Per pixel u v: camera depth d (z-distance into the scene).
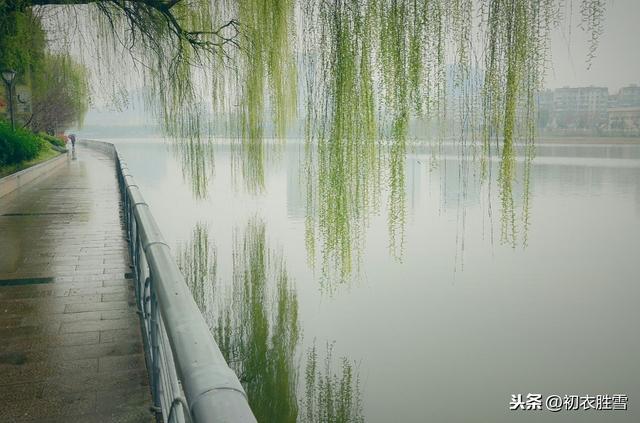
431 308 7.43
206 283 8.09
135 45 6.43
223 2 5.95
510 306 7.74
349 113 3.62
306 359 5.64
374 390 4.98
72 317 3.50
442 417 4.60
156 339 2.15
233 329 6.29
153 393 2.25
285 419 4.56
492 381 5.31
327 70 3.71
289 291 7.73
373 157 3.63
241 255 9.77
